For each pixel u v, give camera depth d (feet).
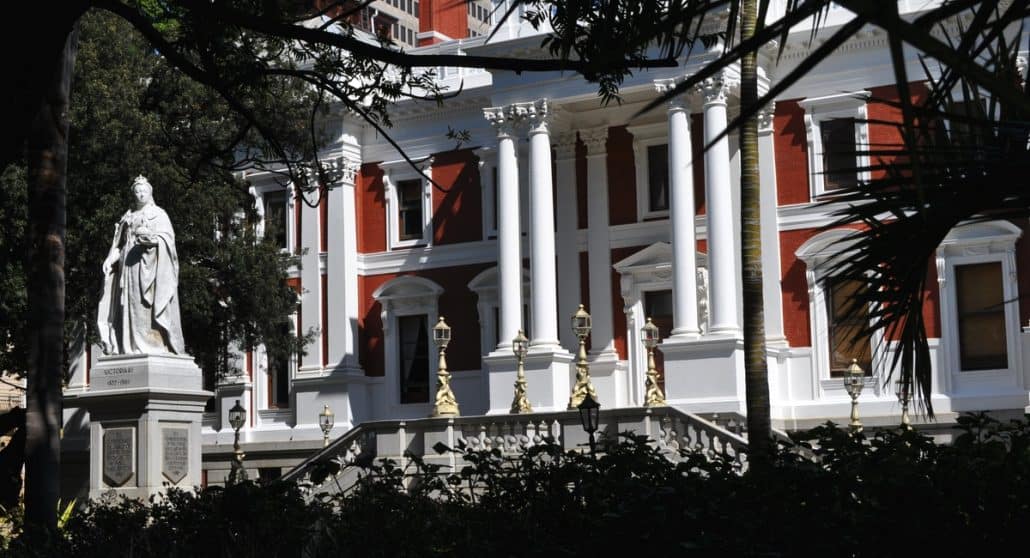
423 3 168.96
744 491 31.55
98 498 78.54
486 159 159.02
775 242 140.15
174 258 83.10
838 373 137.18
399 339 164.45
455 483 40.34
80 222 117.70
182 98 117.60
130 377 80.53
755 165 81.56
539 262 143.95
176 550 39.73
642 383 147.33
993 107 24.67
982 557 29.50
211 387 169.27
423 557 36.22
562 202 152.76
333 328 163.02
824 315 137.49
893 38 12.60
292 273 165.99
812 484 31.09
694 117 146.41
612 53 17.19
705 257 144.15
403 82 55.57
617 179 150.82
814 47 133.69
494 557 33.78
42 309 57.82
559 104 145.59
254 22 37.17
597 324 150.00
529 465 37.83
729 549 29.53
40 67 32.19
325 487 106.22
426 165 162.50
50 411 57.57
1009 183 25.02
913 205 25.91
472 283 158.10
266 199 168.55
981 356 132.36
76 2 31.30
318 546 37.91
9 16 30.66
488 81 159.22
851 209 26.43
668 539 30.83
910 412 132.67
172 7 49.80
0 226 114.42
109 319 82.53
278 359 148.66
